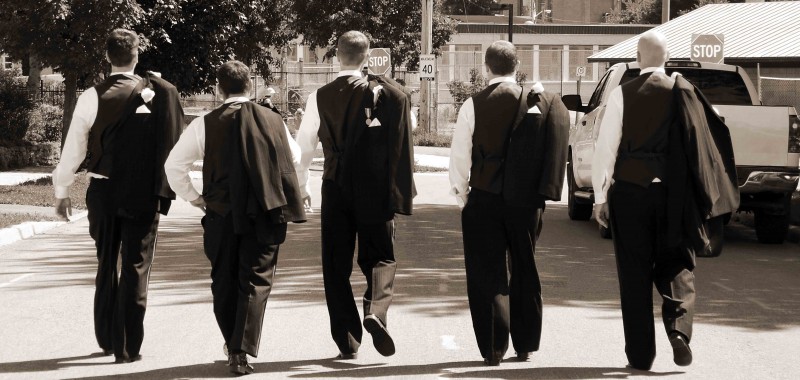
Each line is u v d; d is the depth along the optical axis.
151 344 7.41
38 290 9.82
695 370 6.62
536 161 6.56
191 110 47.38
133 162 6.70
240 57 30.61
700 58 16.78
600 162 6.48
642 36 6.50
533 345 6.81
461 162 6.63
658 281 6.58
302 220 6.46
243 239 6.39
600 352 7.13
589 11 92.12
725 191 6.38
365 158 6.60
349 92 6.62
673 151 6.32
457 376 6.42
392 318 8.35
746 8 29.09
